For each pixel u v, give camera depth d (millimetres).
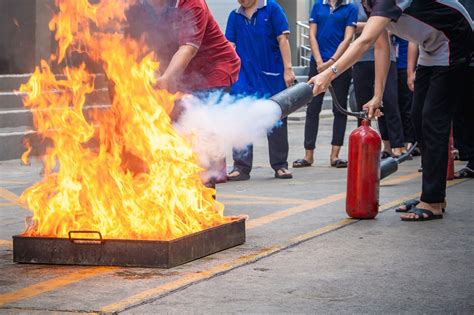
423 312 5000
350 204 7820
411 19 7309
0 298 5301
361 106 11984
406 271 5934
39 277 5785
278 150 10828
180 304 5141
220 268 5984
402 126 12898
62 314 4965
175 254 6016
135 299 5234
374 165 7777
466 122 10117
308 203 8805
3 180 10812
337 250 6578
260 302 5184
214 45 7570
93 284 5582
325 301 5207
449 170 10148
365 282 5641
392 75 12047
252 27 10828
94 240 6035
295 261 6219
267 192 9641
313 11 12203
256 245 6750
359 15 12227
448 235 7102
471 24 7465
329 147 14414
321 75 6711
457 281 5672
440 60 7461
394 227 7449
